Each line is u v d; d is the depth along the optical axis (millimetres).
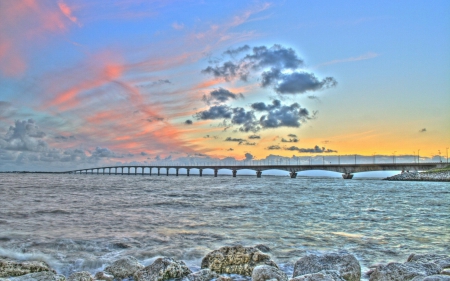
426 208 30406
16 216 22672
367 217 23719
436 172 122188
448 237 16359
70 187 70000
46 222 20203
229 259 10219
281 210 27984
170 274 9250
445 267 9266
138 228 18391
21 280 7895
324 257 9625
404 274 8188
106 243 14570
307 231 17844
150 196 44594
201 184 96375
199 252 13266
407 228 18938
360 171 139625
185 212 26078
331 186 84438
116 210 27109
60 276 8297
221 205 32062
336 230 18203
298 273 9156
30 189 60812
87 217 22672
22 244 14156
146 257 12531
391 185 90875
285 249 13797
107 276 9297
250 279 9430
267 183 107812
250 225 19672
